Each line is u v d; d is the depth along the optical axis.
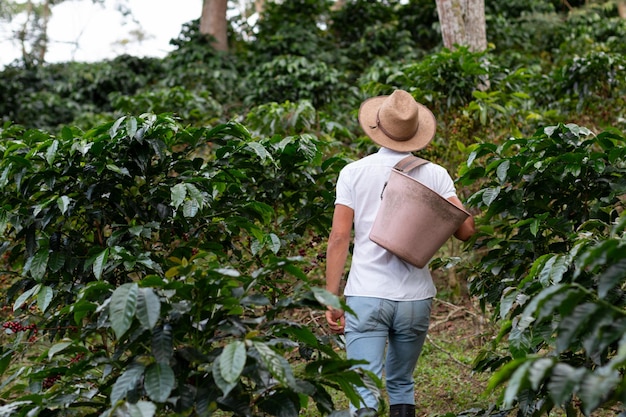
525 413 2.26
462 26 6.33
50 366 2.54
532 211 2.96
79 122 8.90
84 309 2.08
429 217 2.45
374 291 2.46
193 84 9.66
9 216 2.70
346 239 2.53
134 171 2.79
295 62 7.67
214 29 11.67
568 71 5.13
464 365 3.80
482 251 4.54
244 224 2.82
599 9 11.57
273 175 3.17
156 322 1.90
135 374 1.83
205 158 4.30
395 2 11.95
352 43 11.15
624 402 1.45
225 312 2.06
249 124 5.00
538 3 11.48
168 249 2.99
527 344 2.22
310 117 4.83
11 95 10.79
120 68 11.31
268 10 11.80
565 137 2.83
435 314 4.84
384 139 2.62
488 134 4.59
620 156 2.72
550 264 2.18
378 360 2.45
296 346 2.06
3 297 3.00
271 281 2.37
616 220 2.82
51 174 2.70
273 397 1.99
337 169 3.25
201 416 1.85
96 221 2.80
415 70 4.64
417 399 3.59
